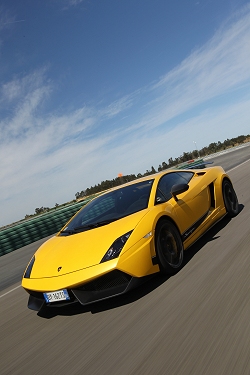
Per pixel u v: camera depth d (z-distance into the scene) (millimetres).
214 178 4488
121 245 2756
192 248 3887
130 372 1805
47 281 2771
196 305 2393
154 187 3613
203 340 1919
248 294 2338
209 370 1638
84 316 2791
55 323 2832
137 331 2254
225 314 2146
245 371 1559
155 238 2992
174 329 2139
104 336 2320
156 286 2986
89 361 2049
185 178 4215
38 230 11672
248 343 1766
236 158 20281
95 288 2672
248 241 3508
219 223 4684
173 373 1691
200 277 2900
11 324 3141
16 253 9695
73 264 2762
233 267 2920
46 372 2070
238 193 6805
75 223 3656
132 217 3094
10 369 2242
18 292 4441
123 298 2932
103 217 3426
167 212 3287
